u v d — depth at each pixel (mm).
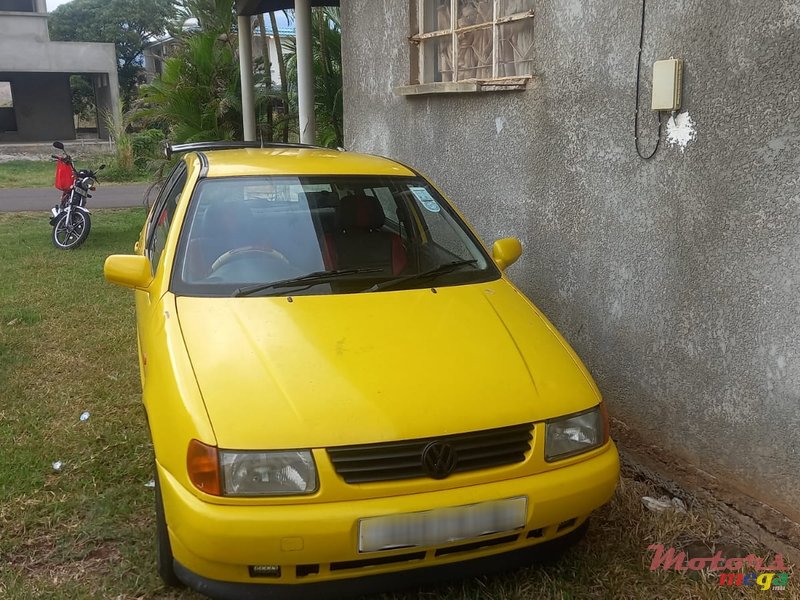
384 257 3459
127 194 17016
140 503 3326
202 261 3242
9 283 7508
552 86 4211
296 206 3574
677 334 3467
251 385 2480
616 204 3797
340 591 2377
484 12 5027
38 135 28953
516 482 2438
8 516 3199
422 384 2547
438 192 3945
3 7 26688
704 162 3227
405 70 5895
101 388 4637
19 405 4387
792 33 2777
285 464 2271
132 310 6453
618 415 3914
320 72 10070
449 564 2471
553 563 2889
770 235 2943
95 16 39156
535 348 2887
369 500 2291
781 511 2998
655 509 3234
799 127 2785
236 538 2213
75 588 2734
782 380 2945
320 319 2896
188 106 10992
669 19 3342
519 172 4602
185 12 13234
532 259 4555
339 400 2434
